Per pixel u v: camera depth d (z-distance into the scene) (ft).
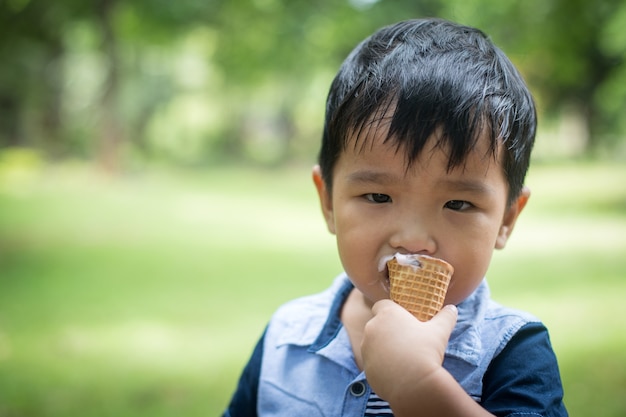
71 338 19.01
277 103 106.42
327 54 74.69
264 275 28.07
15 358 17.12
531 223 40.37
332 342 5.08
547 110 88.79
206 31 70.03
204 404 14.01
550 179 65.21
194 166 91.81
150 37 66.44
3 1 52.70
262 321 20.92
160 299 23.79
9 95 83.97
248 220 45.29
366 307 5.11
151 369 16.34
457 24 5.16
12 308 22.41
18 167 74.43
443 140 4.18
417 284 4.27
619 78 62.39
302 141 108.47
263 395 5.23
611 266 27.55
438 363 3.89
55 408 13.78
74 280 26.96
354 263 4.52
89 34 77.82
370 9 67.92
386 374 3.92
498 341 4.66
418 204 4.32
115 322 20.75
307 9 65.67
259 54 73.36
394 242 4.35
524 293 23.11
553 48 44.50
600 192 54.60
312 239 38.06
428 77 4.34
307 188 67.21
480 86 4.38
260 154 105.91
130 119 102.27
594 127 96.73
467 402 3.80
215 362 16.93
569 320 19.35
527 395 4.35
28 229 39.70
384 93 4.39
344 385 4.92
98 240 36.91
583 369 14.85
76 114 98.37
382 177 4.31
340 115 4.59
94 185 63.21
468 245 4.33
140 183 65.98
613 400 13.00
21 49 69.21
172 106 107.55
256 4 63.57
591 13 42.47
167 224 42.96
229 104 109.09
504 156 4.45
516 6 42.37
